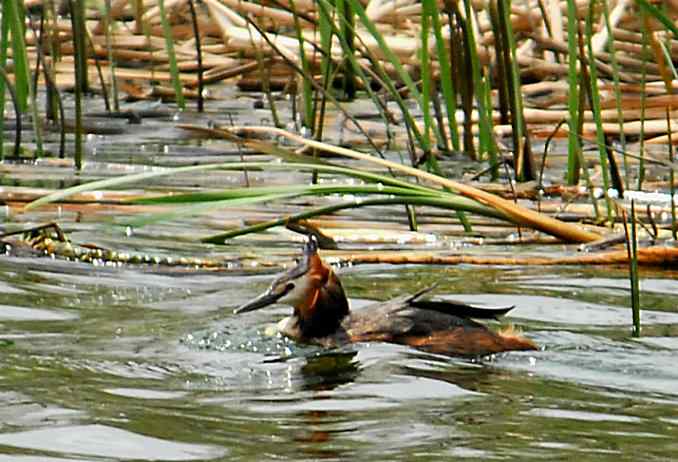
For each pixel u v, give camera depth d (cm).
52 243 1280
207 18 2464
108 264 1237
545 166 1814
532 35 2125
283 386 851
